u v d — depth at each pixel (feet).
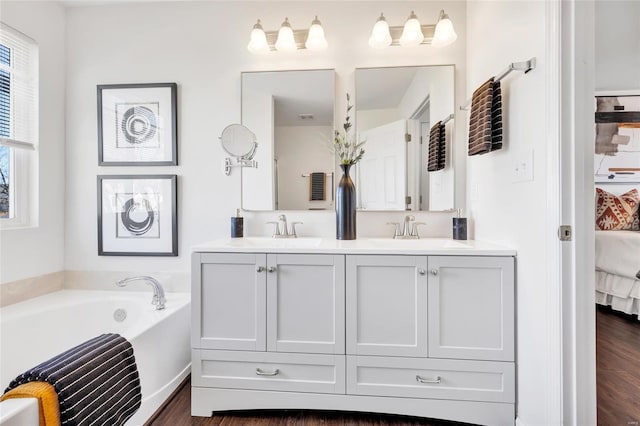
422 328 4.70
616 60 7.02
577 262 3.73
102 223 6.92
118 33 6.91
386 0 6.57
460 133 6.47
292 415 5.04
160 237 6.85
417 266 4.70
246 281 5.00
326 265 4.85
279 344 4.93
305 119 6.66
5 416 2.67
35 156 6.43
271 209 6.71
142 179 6.86
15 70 6.11
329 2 6.66
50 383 2.99
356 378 4.83
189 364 6.13
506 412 4.58
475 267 4.62
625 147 7.43
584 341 3.74
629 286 7.01
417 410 4.73
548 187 3.87
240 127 6.40
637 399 4.86
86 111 6.98
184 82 6.84
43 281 6.55
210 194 6.81
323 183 6.66
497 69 5.15
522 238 4.45
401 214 6.59
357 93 6.59
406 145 6.53
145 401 4.85
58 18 6.82
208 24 6.81
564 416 3.73
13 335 5.33
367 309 4.80
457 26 6.46
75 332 6.08
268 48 6.49
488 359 4.60
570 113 3.73
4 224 6.02
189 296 6.59
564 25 3.74
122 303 6.30
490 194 5.45
